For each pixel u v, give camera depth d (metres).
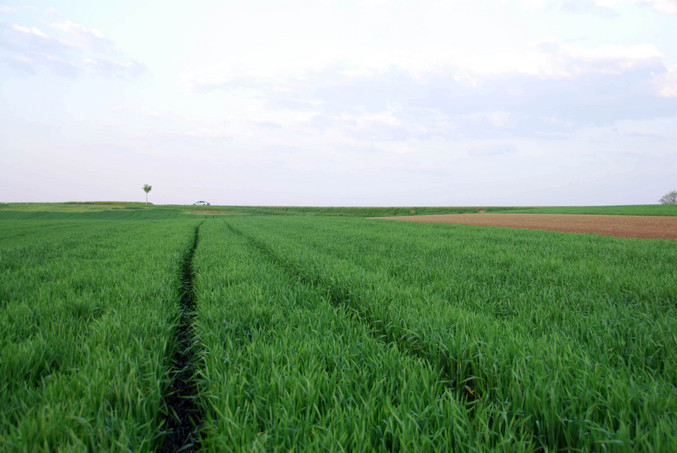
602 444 1.78
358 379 2.60
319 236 16.27
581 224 29.64
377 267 7.60
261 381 2.54
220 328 3.74
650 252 9.59
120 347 3.10
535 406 2.18
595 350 3.03
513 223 32.16
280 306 4.55
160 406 2.58
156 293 5.48
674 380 2.54
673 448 1.67
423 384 2.48
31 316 4.13
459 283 5.93
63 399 2.30
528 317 4.11
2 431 1.94
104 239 16.19
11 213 75.69
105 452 1.80
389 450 1.95
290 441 1.93
